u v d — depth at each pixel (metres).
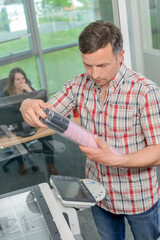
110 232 1.79
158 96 1.41
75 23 2.54
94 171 1.66
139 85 1.43
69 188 1.42
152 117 1.41
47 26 2.49
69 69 2.65
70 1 2.47
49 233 1.16
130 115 1.46
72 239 1.13
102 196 1.41
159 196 1.71
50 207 1.28
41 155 2.74
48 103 1.63
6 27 2.38
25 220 1.24
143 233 1.70
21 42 2.45
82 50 1.31
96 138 1.38
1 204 1.33
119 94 1.46
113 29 1.31
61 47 2.58
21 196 1.37
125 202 1.63
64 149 2.79
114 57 1.33
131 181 1.59
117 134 1.52
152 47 2.81
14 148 2.65
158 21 2.75
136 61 2.84
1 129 2.58
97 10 2.57
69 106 1.65
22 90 2.53
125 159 1.40
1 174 2.70
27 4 2.38
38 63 2.54
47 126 1.34
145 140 1.54
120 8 2.61
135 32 2.74
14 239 1.17
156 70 2.92
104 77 1.37
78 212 2.58
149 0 2.65
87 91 1.56
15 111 2.55
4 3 2.33
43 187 1.41
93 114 1.55
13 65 2.46
